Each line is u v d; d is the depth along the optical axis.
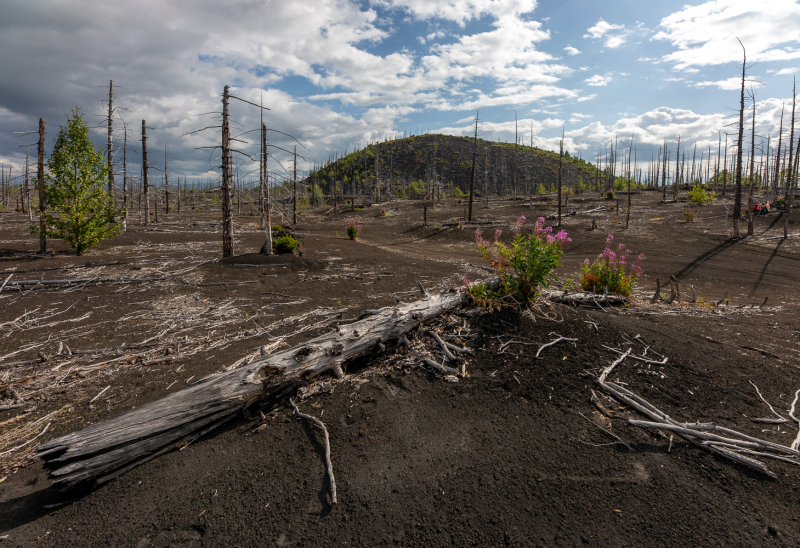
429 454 3.37
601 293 7.62
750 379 4.43
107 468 3.15
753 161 25.47
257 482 3.12
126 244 18.34
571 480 3.00
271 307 8.68
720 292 13.40
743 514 2.61
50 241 17.89
